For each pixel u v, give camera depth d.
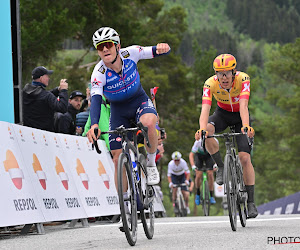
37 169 13.21
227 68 11.86
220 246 8.70
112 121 10.92
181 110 70.00
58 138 14.98
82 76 49.59
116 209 16.80
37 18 38.97
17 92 16.22
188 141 66.31
